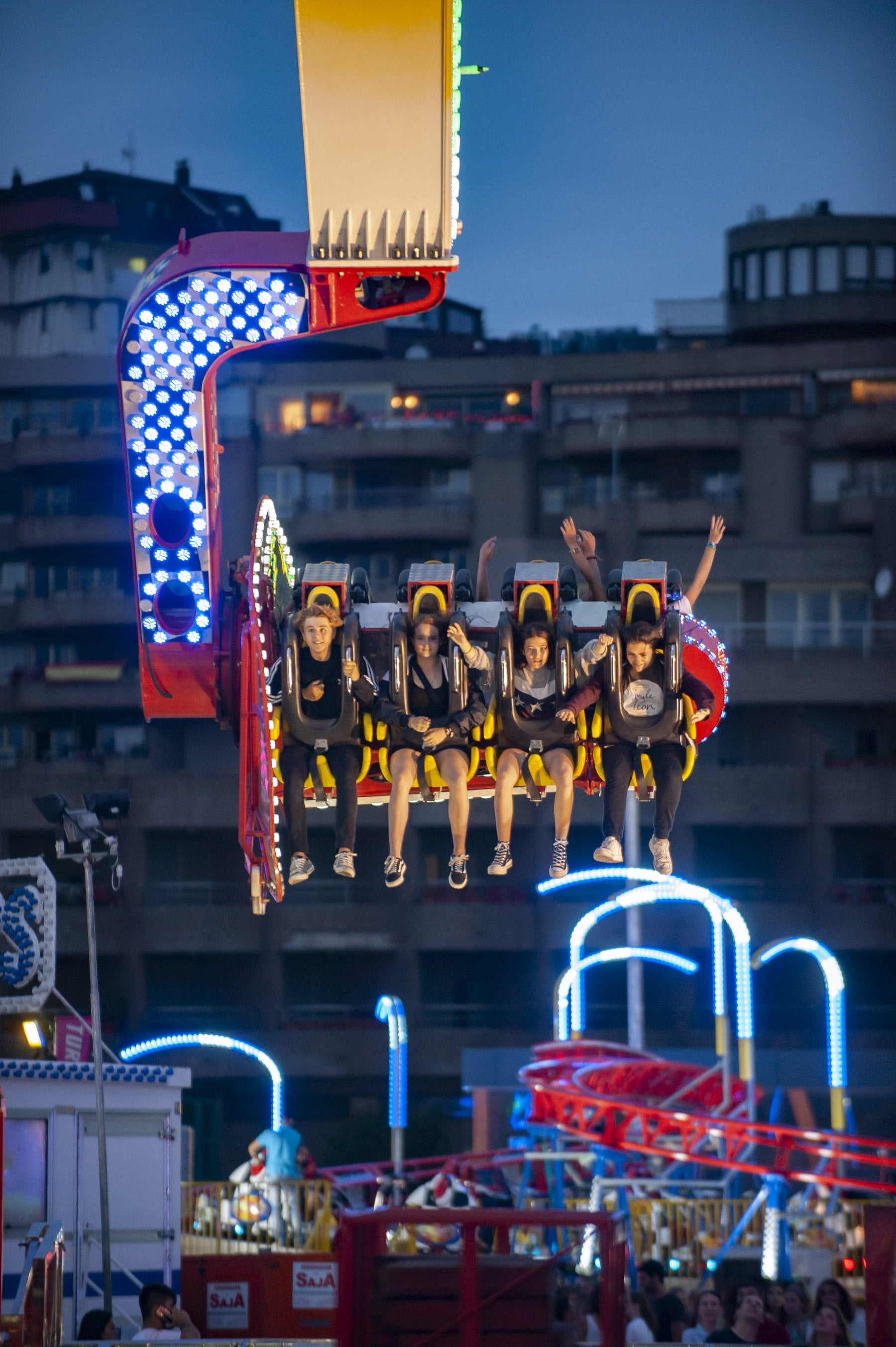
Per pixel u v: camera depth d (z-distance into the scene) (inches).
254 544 1219.9
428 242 1108.5
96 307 7672.2
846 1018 5782.5
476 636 1254.9
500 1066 4018.2
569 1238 1999.3
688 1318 1839.3
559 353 7514.8
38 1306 1056.2
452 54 1054.4
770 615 6127.0
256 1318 1865.2
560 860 1246.3
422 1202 2559.1
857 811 5787.4
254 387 6815.9
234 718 1263.5
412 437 6496.1
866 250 7209.6
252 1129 5802.2
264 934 5807.1
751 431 6451.8
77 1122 1750.7
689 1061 3900.1
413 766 1254.3
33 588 6614.2
